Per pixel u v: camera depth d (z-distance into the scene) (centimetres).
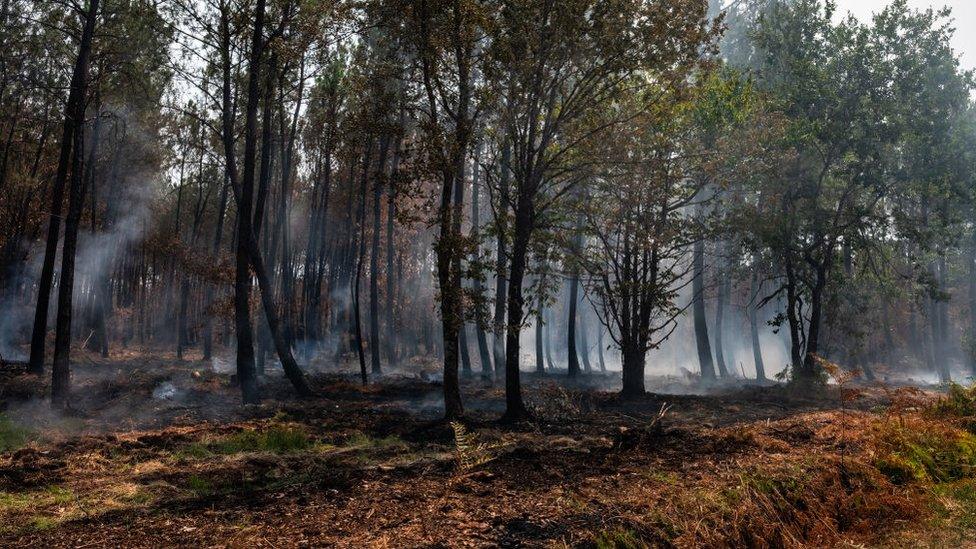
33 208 3553
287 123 3681
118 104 3134
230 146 2245
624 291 2219
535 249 1903
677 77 1758
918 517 689
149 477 960
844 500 716
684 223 2238
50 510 761
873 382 3469
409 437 1398
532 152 1664
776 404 2109
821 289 2795
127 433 1448
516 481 780
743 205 2561
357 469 898
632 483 768
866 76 2766
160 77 3231
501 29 1611
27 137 3278
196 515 666
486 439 1313
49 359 2997
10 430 1356
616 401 2156
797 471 783
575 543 567
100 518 686
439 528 600
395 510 659
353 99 2966
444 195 1581
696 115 2258
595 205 2177
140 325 4928
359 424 1600
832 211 2817
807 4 2908
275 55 2166
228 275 2611
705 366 3331
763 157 2330
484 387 2689
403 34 1633
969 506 718
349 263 4066
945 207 3145
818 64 2878
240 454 1173
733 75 2469
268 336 3931
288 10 2123
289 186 4847
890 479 812
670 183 2152
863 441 1004
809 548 613
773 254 2897
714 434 1100
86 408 1834
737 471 805
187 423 1625
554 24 1595
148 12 2214
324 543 561
